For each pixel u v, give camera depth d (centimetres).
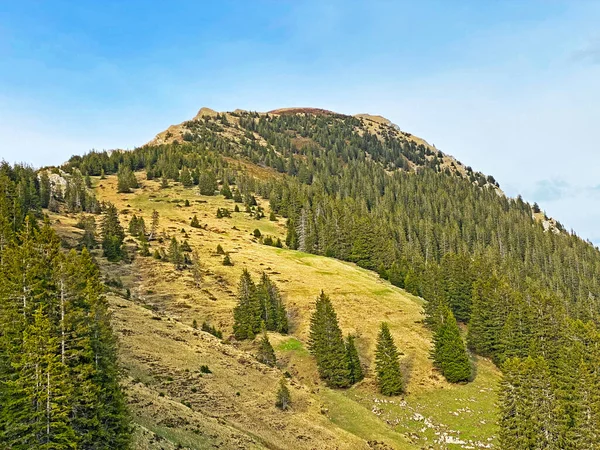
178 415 5094
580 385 5856
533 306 9506
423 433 6956
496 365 9369
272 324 9869
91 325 3838
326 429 6297
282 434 5816
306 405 6919
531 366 5681
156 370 6425
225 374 7056
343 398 7588
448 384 8394
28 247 3856
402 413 7456
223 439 4928
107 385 3828
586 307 13475
